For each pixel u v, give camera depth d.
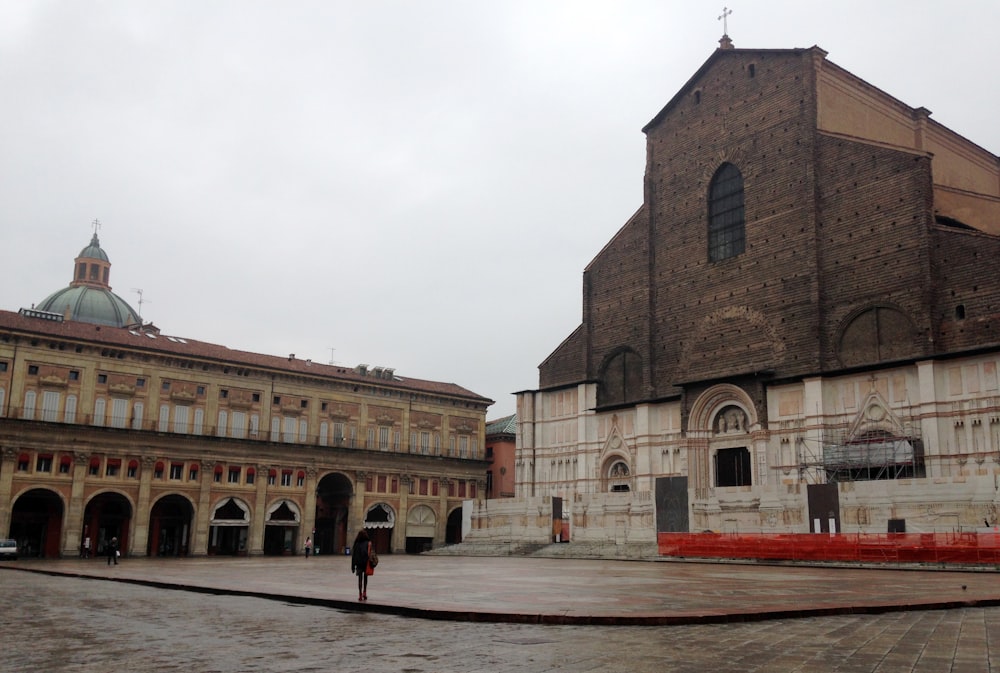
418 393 91.94
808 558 47.50
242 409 80.19
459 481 93.81
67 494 69.31
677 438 67.38
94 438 71.00
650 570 40.62
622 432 72.12
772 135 64.50
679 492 58.84
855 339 57.12
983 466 49.56
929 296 53.25
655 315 71.31
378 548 88.56
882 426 54.38
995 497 44.44
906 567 42.44
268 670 12.41
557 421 78.56
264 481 79.94
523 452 80.00
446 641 15.30
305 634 16.42
